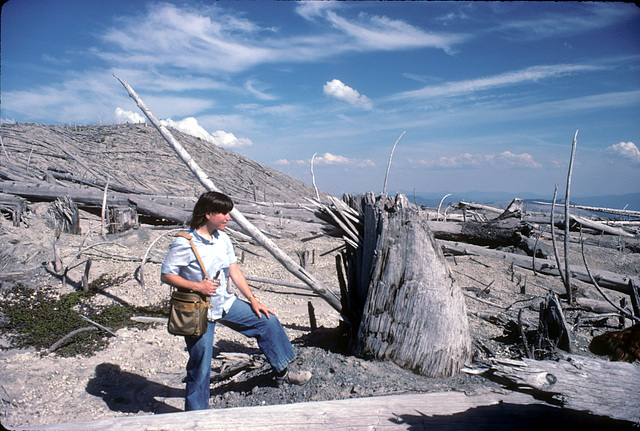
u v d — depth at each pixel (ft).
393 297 11.28
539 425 7.91
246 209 39.17
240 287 11.03
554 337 12.67
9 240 25.32
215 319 10.46
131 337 16.33
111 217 35.37
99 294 19.86
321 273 26.73
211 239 10.30
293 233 37.50
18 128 81.71
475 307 19.74
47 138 80.38
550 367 8.96
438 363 10.61
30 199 39.47
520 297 22.48
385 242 11.60
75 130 98.32
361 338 11.72
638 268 31.32
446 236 33.55
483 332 15.23
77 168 66.54
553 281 27.02
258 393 10.99
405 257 11.27
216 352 15.21
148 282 21.84
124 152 89.56
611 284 27.35
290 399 10.29
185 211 38.24
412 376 10.59
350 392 9.90
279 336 10.85
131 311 18.52
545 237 39.58
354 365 11.22
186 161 12.44
